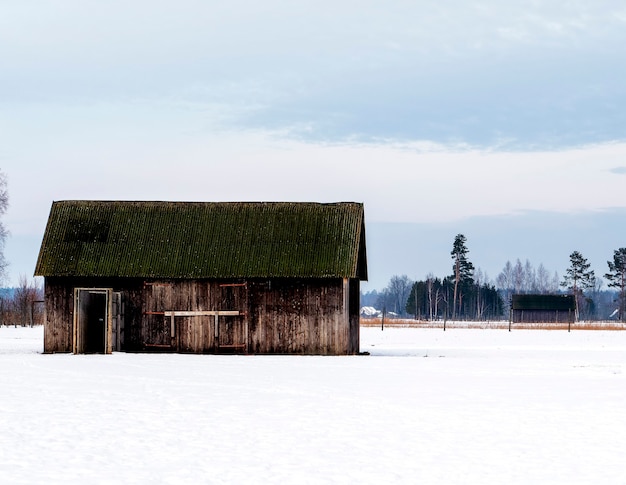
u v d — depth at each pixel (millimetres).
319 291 46000
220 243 47375
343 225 47500
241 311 46156
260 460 16250
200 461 16094
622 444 18172
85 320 47094
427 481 14625
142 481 14422
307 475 14992
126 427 19859
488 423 20938
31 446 17375
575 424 20859
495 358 44875
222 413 22312
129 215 49156
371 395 26641
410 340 67750
